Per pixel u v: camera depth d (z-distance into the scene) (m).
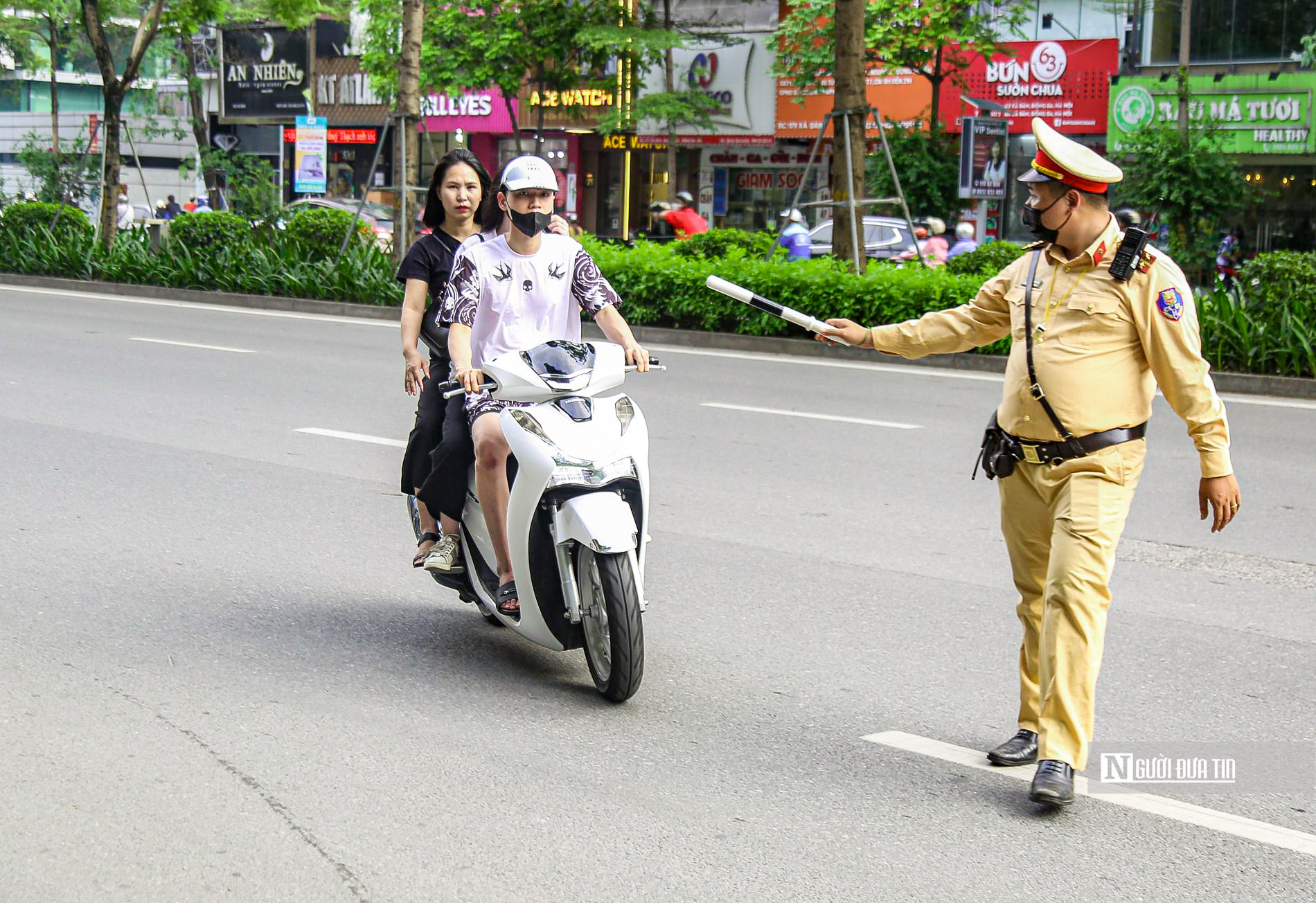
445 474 5.46
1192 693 5.36
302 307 21.94
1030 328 4.39
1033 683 4.64
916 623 6.21
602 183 40.38
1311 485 9.45
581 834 3.98
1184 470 9.79
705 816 4.12
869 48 31.56
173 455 9.56
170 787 4.23
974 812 4.20
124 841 3.86
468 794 4.24
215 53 48.56
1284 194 28.55
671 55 34.44
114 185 26.94
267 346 16.39
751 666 5.57
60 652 5.50
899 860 3.86
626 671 4.92
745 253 20.59
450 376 5.51
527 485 5.03
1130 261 4.25
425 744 4.65
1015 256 18.05
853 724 4.95
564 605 5.25
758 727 4.89
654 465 9.70
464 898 3.57
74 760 4.42
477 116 41.22
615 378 5.14
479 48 33.94
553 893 3.61
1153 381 4.38
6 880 3.62
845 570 7.09
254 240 23.84
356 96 45.78
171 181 50.09
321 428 10.79
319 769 4.41
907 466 9.80
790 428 11.32
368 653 5.64
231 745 4.59
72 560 6.88
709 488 8.99
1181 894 3.69
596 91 37.31
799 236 20.61
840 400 12.99
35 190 43.09
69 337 16.58
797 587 6.75
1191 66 29.36
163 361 14.53
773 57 35.47
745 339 17.67
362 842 3.89
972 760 4.64
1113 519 4.30
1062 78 31.59
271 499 8.32
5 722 4.73
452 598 6.52
